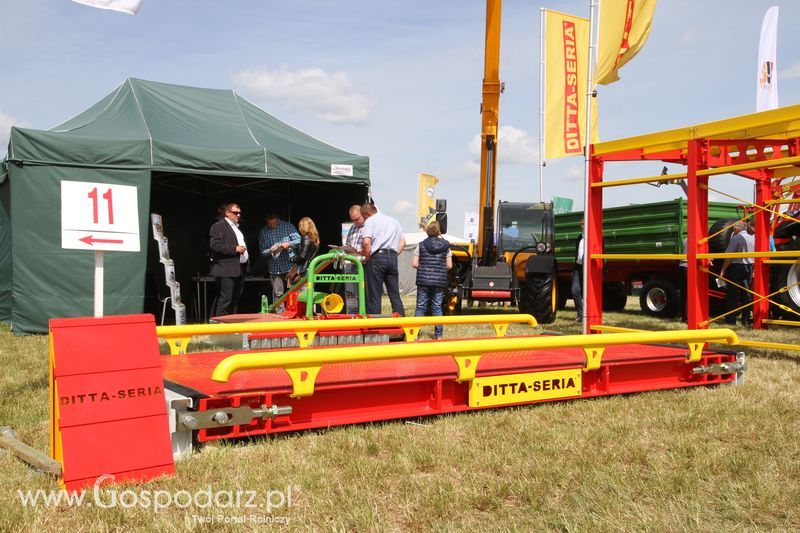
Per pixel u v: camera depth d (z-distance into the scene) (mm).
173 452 3146
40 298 8234
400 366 4352
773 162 5812
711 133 6402
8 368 5613
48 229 8250
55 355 2766
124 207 3936
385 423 3809
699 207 6656
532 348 4121
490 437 3582
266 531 2402
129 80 10555
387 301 17891
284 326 5297
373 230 7945
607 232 12602
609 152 7430
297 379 3393
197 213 12469
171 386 3469
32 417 3951
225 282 8664
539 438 3559
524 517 2568
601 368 4570
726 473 3053
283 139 10273
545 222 12016
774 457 3264
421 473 3057
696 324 6566
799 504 2723
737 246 10078
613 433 3662
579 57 13438
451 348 3816
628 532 2426
